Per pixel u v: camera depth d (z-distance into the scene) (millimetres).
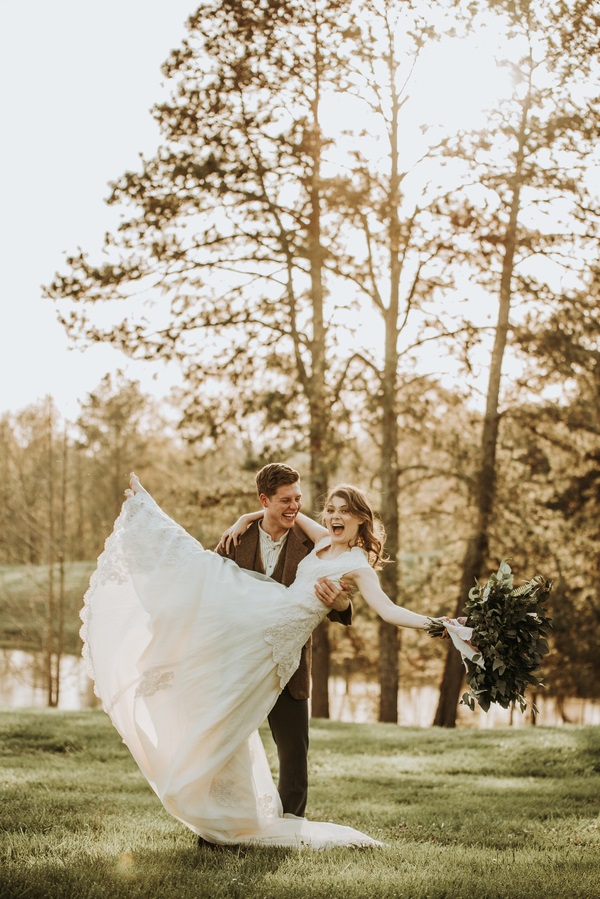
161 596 5281
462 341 18766
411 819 6707
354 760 10453
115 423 34562
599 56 17625
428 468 19656
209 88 18641
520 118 18203
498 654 4812
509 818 6809
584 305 18266
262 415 18672
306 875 4613
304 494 20297
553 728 13148
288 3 18062
